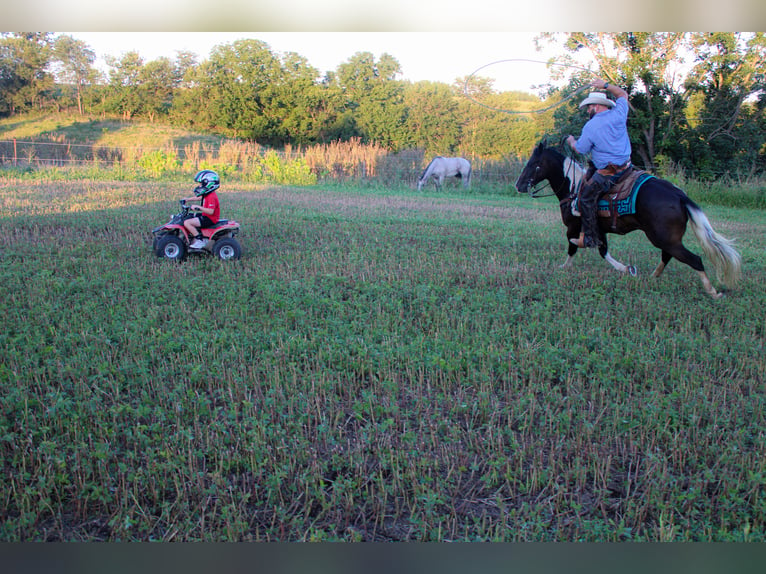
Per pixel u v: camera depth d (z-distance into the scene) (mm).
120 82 53531
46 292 7781
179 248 9688
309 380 5562
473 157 28516
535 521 3816
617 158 8273
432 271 9336
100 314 7102
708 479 4160
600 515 3957
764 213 19797
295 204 16719
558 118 28562
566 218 9461
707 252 7734
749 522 3881
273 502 3996
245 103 46938
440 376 5766
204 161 25875
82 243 10555
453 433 4730
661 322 7160
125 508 3883
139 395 5348
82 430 4652
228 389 5418
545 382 5723
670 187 8008
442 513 3979
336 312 7441
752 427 4871
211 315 7254
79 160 29250
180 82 55188
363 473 4285
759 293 8398
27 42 52094
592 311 7559
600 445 4656
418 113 47344
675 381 5648
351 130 46594
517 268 9680
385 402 5254
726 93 27359
